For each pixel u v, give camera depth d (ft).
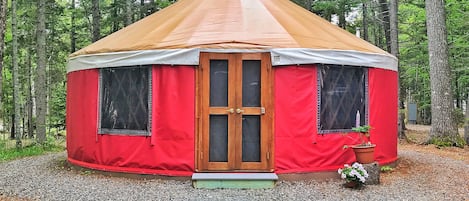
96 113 20.25
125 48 19.07
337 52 18.99
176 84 18.51
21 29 48.83
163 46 18.45
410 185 17.94
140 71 18.95
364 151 18.15
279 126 18.48
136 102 19.03
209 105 18.48
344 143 19.45
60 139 44.73
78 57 21.02
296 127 18.57
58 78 56.54
